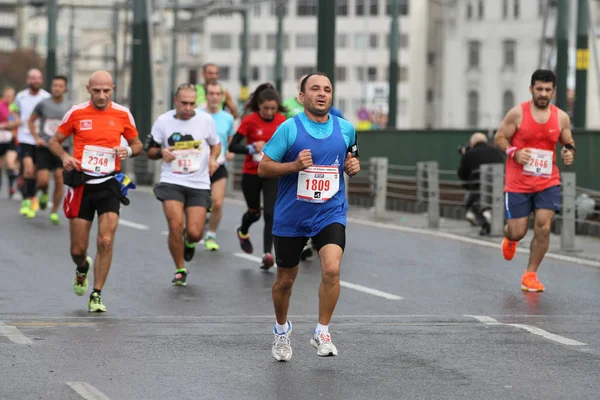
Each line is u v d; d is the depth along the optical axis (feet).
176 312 72.54
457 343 61.82
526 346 61.05
